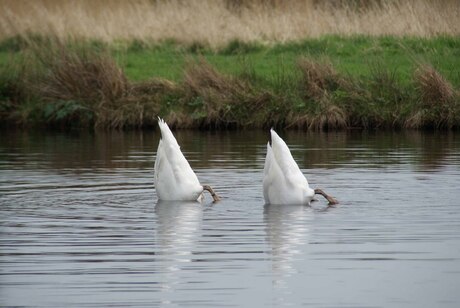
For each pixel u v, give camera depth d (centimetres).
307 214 1287
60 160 1842
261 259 1032
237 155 1886
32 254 1059
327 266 1004
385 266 1001
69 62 2528
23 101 2542
